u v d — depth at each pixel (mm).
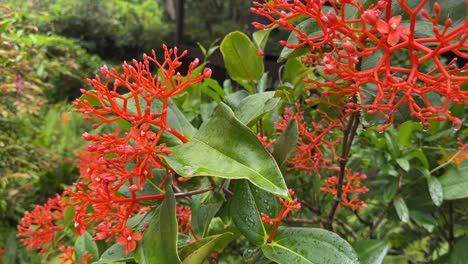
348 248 219
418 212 386
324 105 362
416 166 349
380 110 196
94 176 229
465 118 390
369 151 415
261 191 249
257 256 247
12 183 875
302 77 362
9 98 866
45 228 402
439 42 178
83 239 317
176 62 219
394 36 179
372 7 228
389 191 368
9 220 868
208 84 421
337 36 204
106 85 211
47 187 965
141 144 211
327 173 439
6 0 1277
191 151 210
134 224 244
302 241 228
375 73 192
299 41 250
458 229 420
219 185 247
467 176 318
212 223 292
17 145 878
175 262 193
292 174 410
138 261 211
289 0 273
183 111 451
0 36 811
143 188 239
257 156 195
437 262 362
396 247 486
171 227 197
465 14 212
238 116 248
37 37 1092
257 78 339
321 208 398
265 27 228
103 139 214
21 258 748
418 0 221
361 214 513
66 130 1112
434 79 190
